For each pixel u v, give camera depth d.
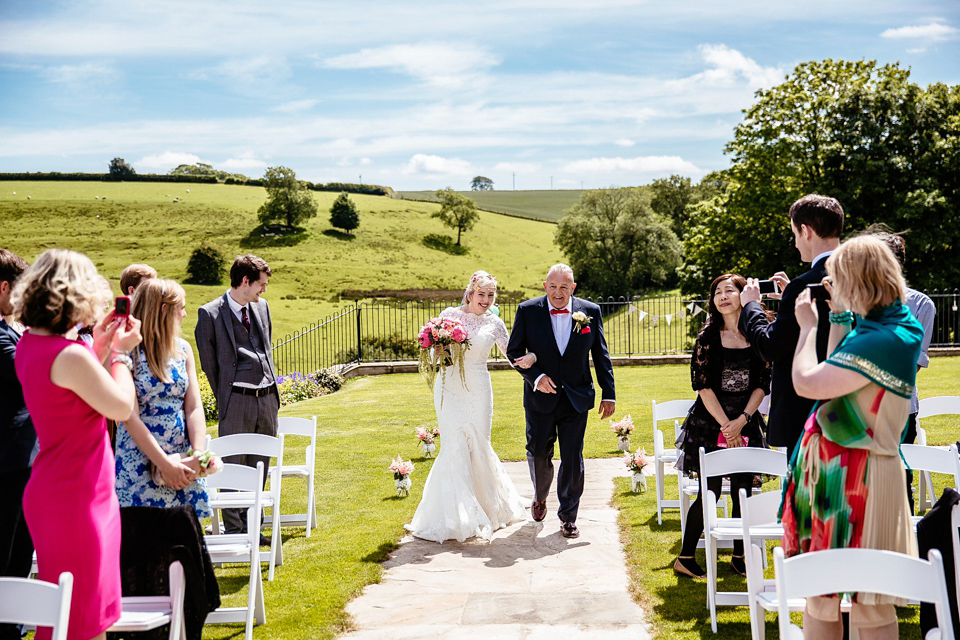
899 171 25.22
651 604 4.50
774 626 4.17
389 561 5.39
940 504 3.21
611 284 61.22
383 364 18.17
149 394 3.92
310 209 90.25
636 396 13.26
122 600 3.24
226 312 5.85
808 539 3.04
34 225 83.62
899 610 4.27
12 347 3.86
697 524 4.85
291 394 14.86
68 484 2.95
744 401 4.88
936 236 24.33
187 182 114.06
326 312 53.03
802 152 27.45
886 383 2.79
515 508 6.30
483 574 5.09
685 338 30.70
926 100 25.75
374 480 7.91
